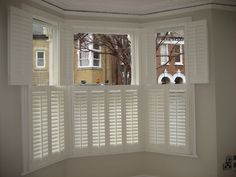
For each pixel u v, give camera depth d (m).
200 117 3.81
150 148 4.16
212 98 3.73
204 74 3.72
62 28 3.81
